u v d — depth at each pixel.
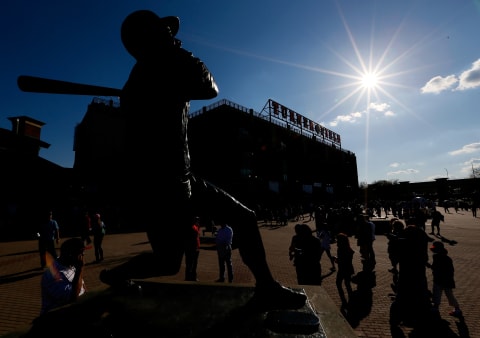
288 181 43.97
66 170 23.17
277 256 10.93
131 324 1.33
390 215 36.12
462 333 4.38
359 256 10.93
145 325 1.31
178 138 1.54
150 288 1.99
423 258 5.12
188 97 1.59
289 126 46.91
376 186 90.06
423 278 5.10
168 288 1.98
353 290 6.66
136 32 1.56
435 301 5.09
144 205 1.50
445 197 64.25
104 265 8.76
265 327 1.30
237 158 35.03
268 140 41.19
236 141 35.56
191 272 6.39
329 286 7.03
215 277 7.82
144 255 1.55
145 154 1.49
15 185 19.59
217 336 1.20
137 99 1.55
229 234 7.08
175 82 1.51
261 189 37.62
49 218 8.77
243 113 37.66
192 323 1.34
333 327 1.44
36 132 25.16
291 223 27.45
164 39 1.58
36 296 5.86
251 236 1.67
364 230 8.51
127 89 1.62
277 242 14.77
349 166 69.44
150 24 1.55
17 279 7.20
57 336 1.21
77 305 1.60
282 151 43.25
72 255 2.32
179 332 1.24
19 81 1.38
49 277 2.20
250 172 36.50
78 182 23.75
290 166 45.38
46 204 21.05
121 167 1.65
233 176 34.53
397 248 5.34
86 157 33.09
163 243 1.51
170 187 1.48
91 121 32.62
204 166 37.28
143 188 1.49
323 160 55.91
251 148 37.50
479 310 5.22
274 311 1.48
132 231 20.55
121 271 1.51
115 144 30.55
